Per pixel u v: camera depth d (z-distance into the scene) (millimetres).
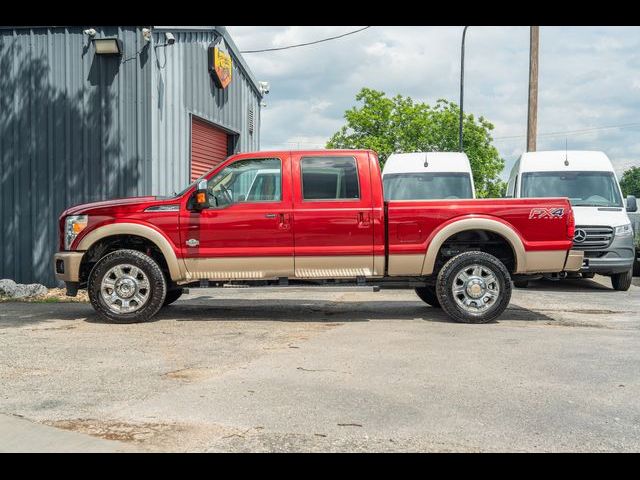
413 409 4652
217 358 6309
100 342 7148
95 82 13000
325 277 8648
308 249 8547
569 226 8586
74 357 6363
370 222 8555
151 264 8469
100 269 8445
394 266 8586
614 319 9031
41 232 13211
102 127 13008
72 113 13086
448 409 4656
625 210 13664
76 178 13109
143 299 8484
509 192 15578
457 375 5613
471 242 8820
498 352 6574
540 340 7254
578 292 12914
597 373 5711
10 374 5680
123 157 12984
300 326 8273
